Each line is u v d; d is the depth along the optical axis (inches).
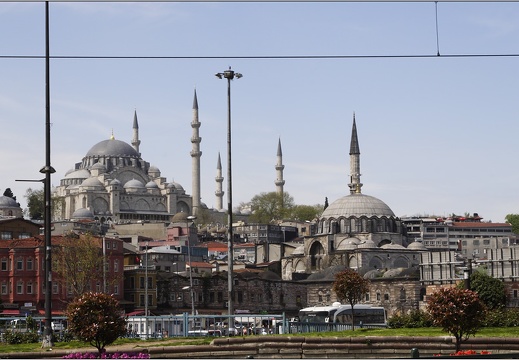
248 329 3668.8
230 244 3440.0
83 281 6614.2
